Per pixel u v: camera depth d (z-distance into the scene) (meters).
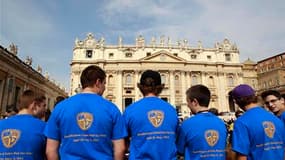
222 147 4.28
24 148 4.20
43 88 45.69
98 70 4.12
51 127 3.72
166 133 4.07
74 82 69.38
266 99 5.85
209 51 76.94
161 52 72.06
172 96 70.06
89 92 3.96
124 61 71.75
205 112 4.55
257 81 78.44
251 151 3.99
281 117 5.61
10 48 33.94
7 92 30.55
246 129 4.01
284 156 4.21
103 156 3.54
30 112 4.75
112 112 3.80
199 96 4.55
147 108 4.19
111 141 3.74
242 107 4.47
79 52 72.00
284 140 4.28
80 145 3.49
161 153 3.96
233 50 77.69
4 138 4.22
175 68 72.00
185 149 4.35
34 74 39.97
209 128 4.27
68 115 3.61
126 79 72.38
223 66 75.56
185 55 75.38
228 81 75.31
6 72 30.34
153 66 71.88
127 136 4.01
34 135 4.32
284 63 69.06
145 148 3.95
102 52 72.69
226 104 72.62
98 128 3.58
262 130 4.00
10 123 4.35
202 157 4.14
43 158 4.45
